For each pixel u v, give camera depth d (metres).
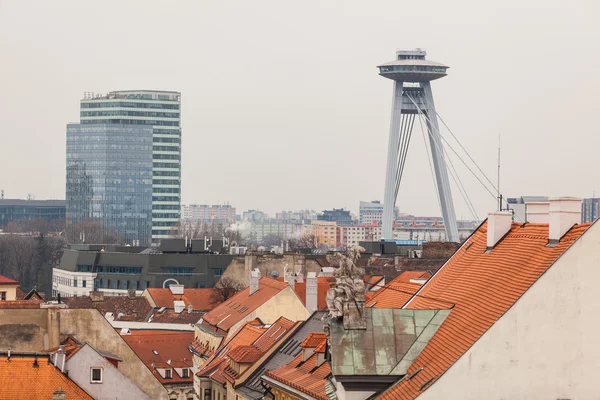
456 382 72.44
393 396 74.94
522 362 72.50
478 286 81.56
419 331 79.62
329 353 82.19
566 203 76.69
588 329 72.50
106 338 139.75
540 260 76.06
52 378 117.38
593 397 72.31
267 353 156.75
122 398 124.19
